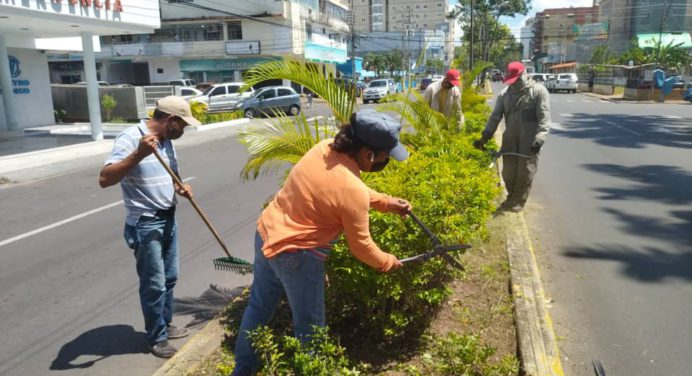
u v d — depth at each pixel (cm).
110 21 1513
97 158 1315
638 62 4447
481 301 393
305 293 262
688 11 6631
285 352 303
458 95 746
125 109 2325
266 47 4134
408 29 6506
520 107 612
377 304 337
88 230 675
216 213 740
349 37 5822
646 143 1298
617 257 521
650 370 328
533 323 350
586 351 350
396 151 256
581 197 764
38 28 1557
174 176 331
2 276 520
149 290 343
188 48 4206
